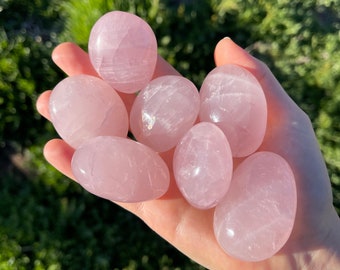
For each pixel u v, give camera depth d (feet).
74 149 0.56
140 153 0.51
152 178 0.51
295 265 0.54
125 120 0.56
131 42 0.55
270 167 0.50
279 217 0.48
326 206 0.55
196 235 0.55
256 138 0.52
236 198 0.49
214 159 0.49
